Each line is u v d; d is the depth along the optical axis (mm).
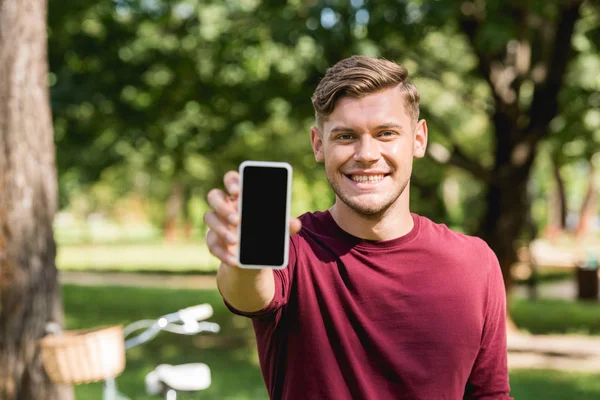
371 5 8367
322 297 1869
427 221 1994
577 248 35250
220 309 15148
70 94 10219
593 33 9969
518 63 11578
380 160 1867
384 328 1871
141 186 50688
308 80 9922
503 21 8742
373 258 1892
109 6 10609
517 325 13609
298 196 26000
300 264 1887
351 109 1863
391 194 1873
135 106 11461
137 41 11188
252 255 1495
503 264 11812
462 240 1990
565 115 12250
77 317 13898
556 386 8625
